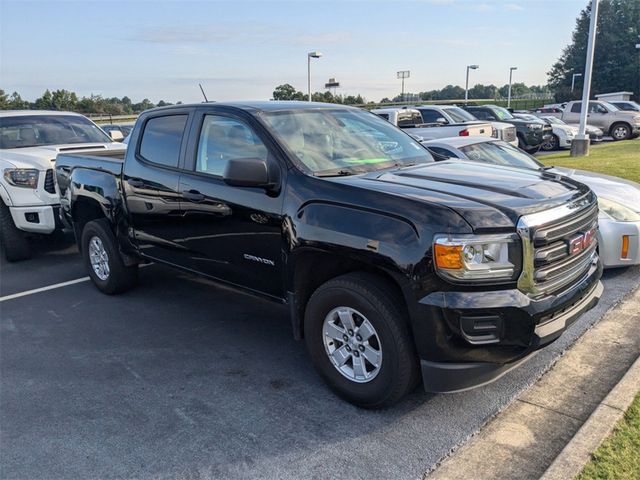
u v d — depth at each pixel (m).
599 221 5.68
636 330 4.58
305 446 3.25
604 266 5.75
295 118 4.41
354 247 3.32
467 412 3.52
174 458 3.19
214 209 4.33
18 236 7.58
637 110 27.17
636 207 5.89
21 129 8.69
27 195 7.32
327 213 3.51
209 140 4.52
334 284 3.51
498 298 3.03
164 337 4.91
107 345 4.78
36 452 3.29
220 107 4.50
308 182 3.71
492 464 3.01
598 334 4.53
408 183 3.60
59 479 3.04
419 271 3.07
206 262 4.59
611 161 13.98
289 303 3.92
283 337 4.85
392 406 3.62
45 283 6.68
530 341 3.11
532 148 17.91
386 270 3.20
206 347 4.68
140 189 5.09
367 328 3.43
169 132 4.91
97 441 3.38
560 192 3.55
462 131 11.77
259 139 4.11
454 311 3.02
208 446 3.29
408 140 4.94
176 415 3.63
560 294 3.31
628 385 3.56
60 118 9.32
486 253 3.03
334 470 3.02
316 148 4.13
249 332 4.98
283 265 3.87
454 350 3.09
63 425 3.56
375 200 3.34
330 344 3.70
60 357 4.57
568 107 26.17
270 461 3.12
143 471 3.08
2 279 6.92
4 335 5.08
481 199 3.26
